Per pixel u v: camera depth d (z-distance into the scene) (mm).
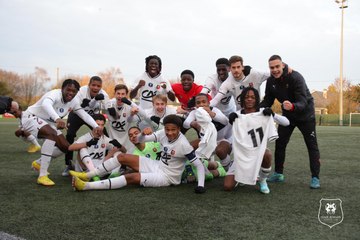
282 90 4453
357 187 4164
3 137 11047
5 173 4938
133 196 3641
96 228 2629
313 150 4246
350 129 18891
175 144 4012
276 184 4375
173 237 2459
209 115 4281
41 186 4105
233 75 4781
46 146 4203
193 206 3275
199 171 3982
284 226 2723
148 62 5926
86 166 4414
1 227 2637
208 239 2432
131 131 4520
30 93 63688
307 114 4293
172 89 6184
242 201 3490
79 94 5340
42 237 2436
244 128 4023
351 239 2463
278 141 4555
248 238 2463
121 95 5234
